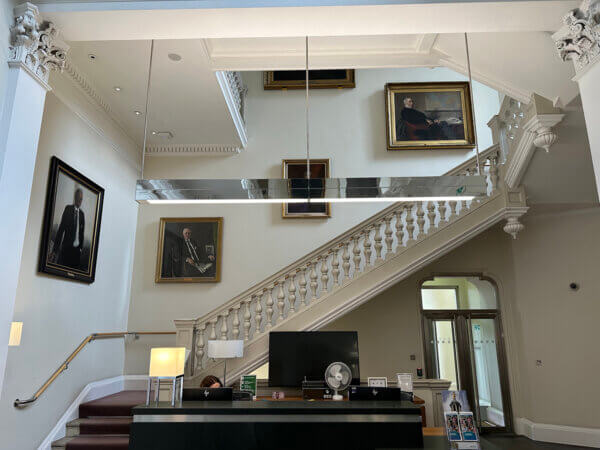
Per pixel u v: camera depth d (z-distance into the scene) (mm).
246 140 8422
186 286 7840
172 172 8336
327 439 3482
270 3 3312
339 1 3301
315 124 8523
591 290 7105
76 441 5184
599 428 6656
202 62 5684
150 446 3518
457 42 4938
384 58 5629
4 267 3047
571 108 4711
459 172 6621
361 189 3826
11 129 3131
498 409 7703
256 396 5504
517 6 3258
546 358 7301
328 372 5199
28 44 3311
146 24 3490
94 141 6488
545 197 6684
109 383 6785
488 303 8234
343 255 6223
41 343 5086
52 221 5273
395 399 3850
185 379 5691
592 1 3035
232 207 8172
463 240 6281
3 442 4395
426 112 8492
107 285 6875
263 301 7266
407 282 8086
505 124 6508
